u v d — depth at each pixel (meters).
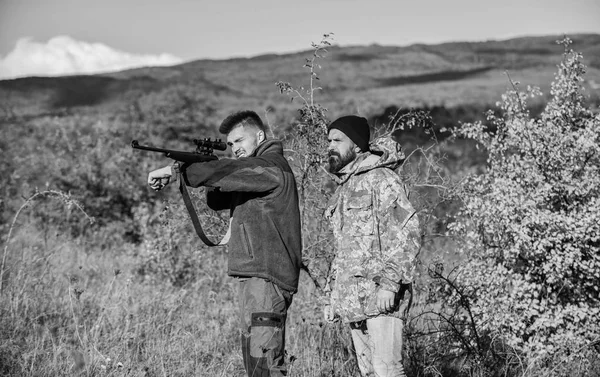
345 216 4.35
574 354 5.29
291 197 4.46
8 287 6.42
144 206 10.52
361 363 4.42
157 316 6.20
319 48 5.44
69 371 4.80
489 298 5.54
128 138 13.14
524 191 5.66
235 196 4.52
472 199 5.66
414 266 4.16
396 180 4.25
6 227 10.24
